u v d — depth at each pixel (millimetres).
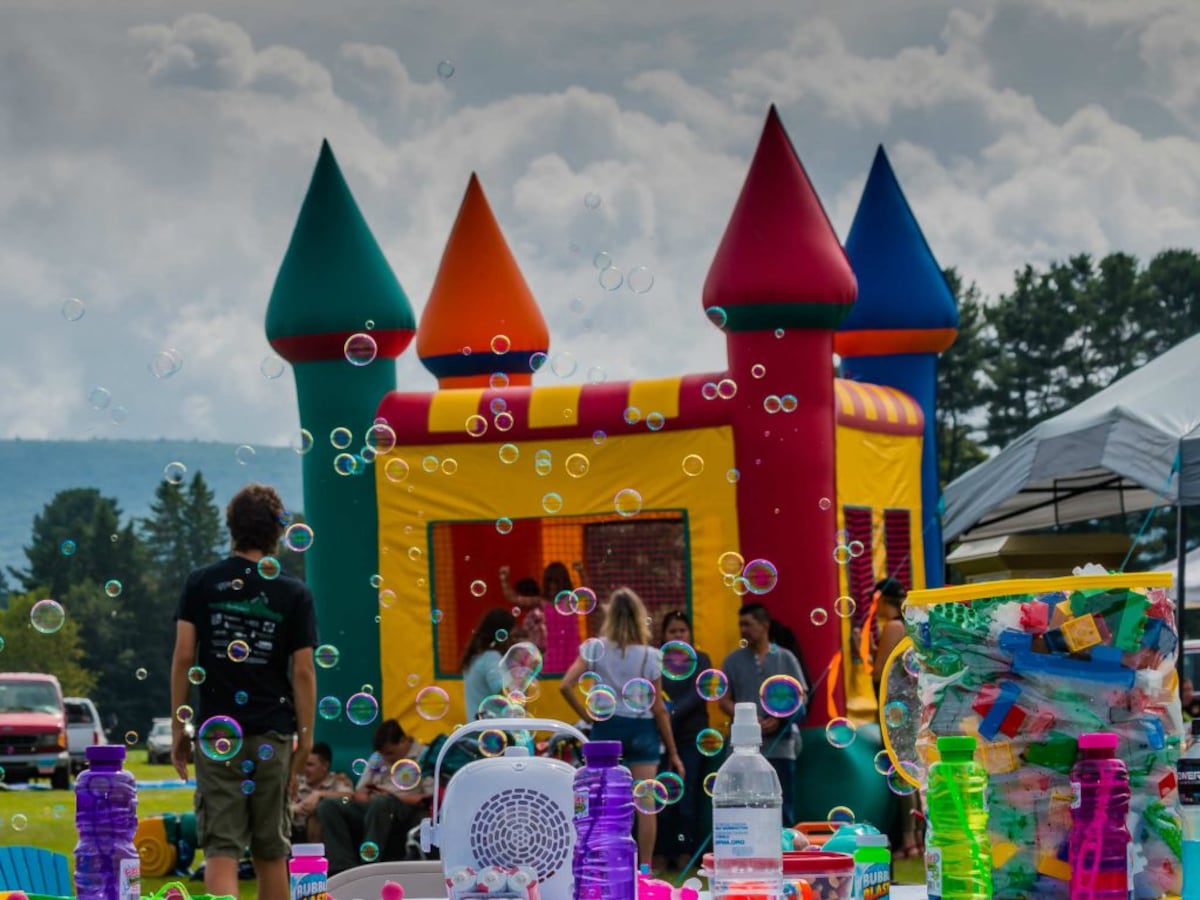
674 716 11375
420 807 11250
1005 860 3016
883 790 12195
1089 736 2975
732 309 11984
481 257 15289
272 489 7262
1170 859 3029
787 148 12305
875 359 14836
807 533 11930
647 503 12367
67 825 19422
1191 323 70750
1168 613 3082
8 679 34500
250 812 7047
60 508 122250
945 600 3125
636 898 3148
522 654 9047
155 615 117875
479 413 12906
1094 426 10953
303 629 7141
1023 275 70875
